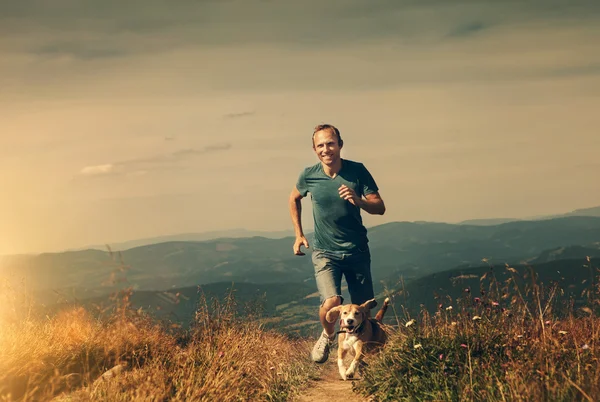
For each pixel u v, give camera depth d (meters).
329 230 4.81
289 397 4.24
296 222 5.04
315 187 4.82
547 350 3.71
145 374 4.00
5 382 4.07
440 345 4.04
